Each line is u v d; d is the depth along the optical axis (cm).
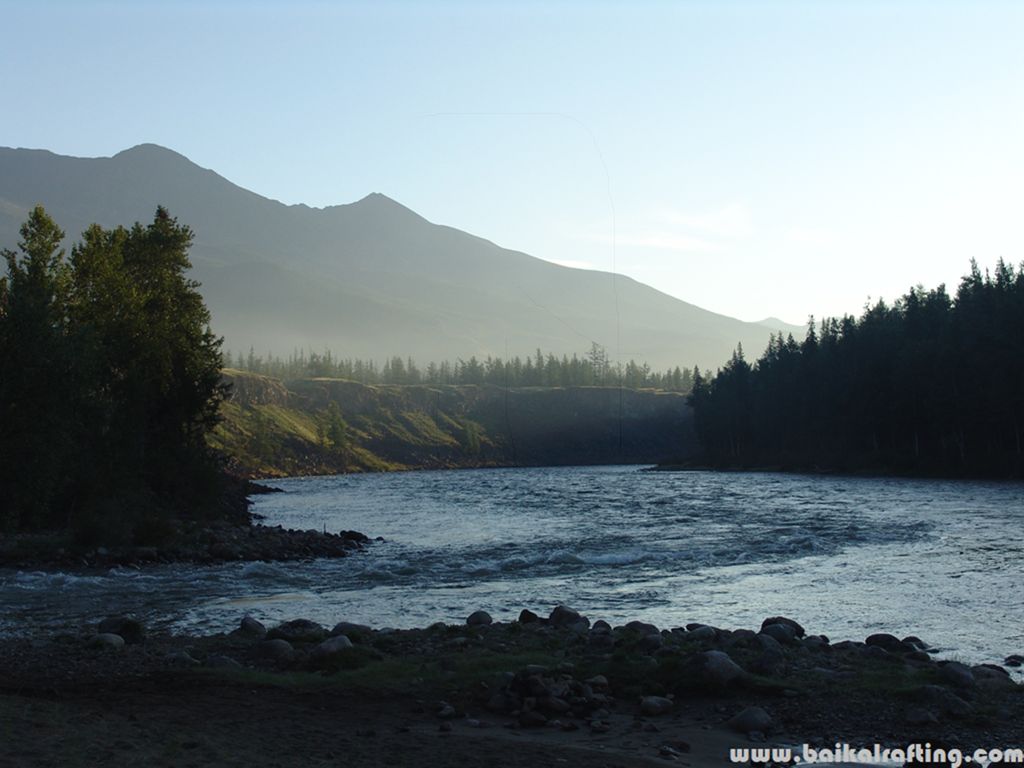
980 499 6369
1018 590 2430
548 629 1839
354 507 8219
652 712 1240
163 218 6172
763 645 1570
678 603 2386
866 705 1226
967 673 1354
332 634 1811
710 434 18288
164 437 6066
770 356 18400
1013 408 10019
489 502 7988
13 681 1458
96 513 4125
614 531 4609
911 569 2895
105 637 1758
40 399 4409
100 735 1058
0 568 3325
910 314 13100
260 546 3984
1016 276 11156
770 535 4134
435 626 1891
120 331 5641
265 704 1300
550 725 1196
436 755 1027
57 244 5606
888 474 11231
